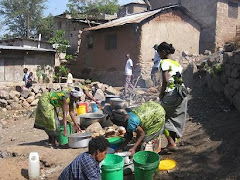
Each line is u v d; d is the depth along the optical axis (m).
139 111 4.71
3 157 6.08
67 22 26.02
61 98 6.10
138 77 13.63
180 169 4.73
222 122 6.46
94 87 13.98
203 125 6.64
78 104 8.38
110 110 7.18
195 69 11.05
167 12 15.70
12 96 12.92
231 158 4.61
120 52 16.48
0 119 11.82
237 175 4.15
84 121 7.02
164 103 5.08
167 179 4.55
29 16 41.56
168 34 15.81
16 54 18.77
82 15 27.41
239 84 7.05
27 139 8.46
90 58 19.30
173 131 5.12
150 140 4.92
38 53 19.98
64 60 23.08
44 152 5.81
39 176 5.16
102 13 28.25
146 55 15.23
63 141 6.43
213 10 18.16
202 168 4.60
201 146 5.34
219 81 8.75
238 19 19.06
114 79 16.92
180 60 14.20
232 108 7.43
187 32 16.45
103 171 4.04
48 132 6.25
